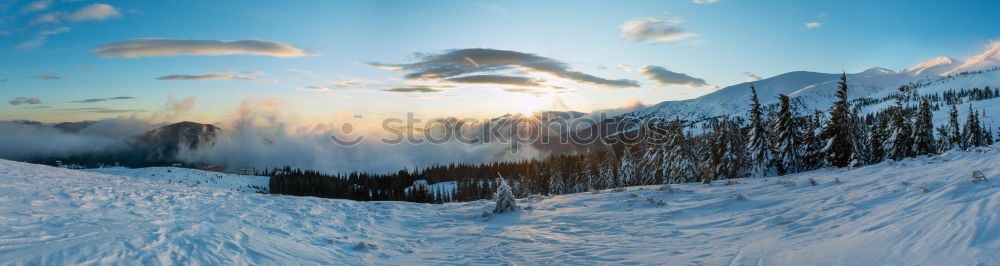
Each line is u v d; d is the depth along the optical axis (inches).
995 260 225.5
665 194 756.0
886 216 375.6
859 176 707.4
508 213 683.4
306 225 551.2
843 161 1507.1
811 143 1646.2
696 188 813.2
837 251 305.1
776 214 491.8
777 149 1534.2
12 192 516.7
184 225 423.2
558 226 561.3
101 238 338.6
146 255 311.7
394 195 5103.3
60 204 482.0
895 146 1685.5
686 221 528.1
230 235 410.6
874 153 1844.2
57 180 687.7
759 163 1515.7
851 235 338.6
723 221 501.4
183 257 323.0
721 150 1747.0
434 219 684.7
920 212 354.6
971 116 2571.4
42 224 377.7
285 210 653.3
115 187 677.9
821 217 435.5
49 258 286.0
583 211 660.1
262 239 425.1
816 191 605.6
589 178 2982.3
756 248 356.2
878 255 278.8
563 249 428.1
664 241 430.9
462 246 481.1
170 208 541.3
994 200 302.7
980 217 279.9
